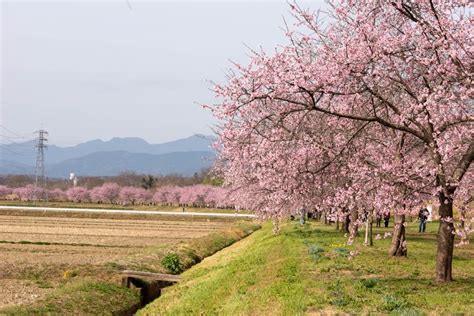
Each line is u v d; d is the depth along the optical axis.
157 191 138.62
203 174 135.00
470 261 22.84
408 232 42.34
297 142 16.44
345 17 15.72
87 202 137.50
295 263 21.48
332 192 17.61
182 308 19.45
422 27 15.04
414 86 17.00
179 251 35.97
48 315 18.08
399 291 15.63
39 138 154.38
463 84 14.85
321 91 15.16
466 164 15.66
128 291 23.95
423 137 15.77
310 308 14.18
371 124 18.66
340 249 25.03
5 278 25.64
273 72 14.97
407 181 15.91
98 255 35.06
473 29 14.69
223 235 49.09
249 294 17.64
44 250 37.84
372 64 15.70
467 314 12.77
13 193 141.75
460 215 16.42
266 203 25.27
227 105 15.25
